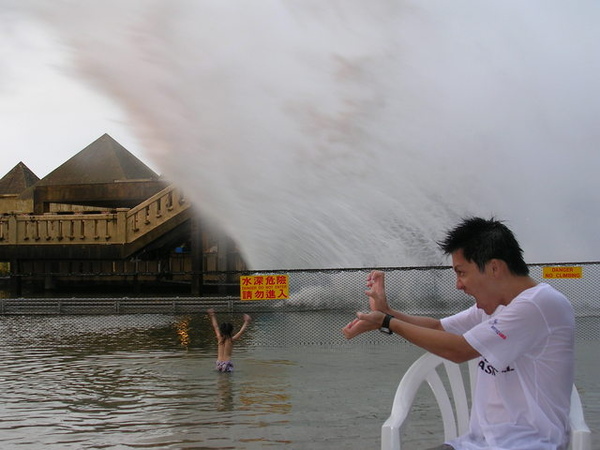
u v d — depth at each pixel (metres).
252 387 10.32
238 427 8.02
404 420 3.77
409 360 12.52
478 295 3.81
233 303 20.78
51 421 8.45
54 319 20.62
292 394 9.78
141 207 33.22
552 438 3.57
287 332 16.34
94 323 19.53
